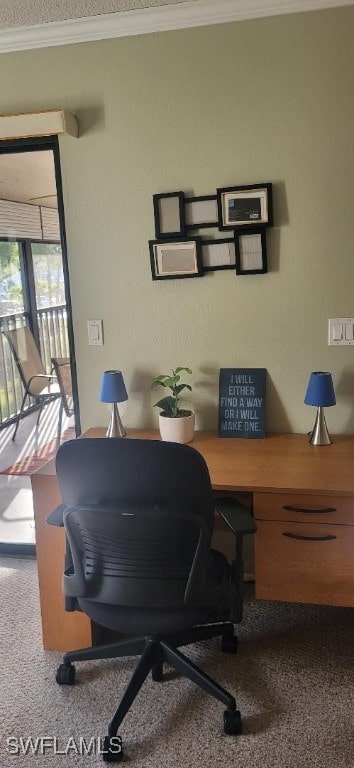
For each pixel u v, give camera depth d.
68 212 2.48
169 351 2.51
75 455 1.55
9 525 3.00
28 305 2.66
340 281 2.29
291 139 2.22
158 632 1.68
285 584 1.96
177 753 1.69
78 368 2.62
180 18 2.21
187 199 2.35
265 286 2.36
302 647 2.14
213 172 2.31
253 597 2.48
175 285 2.44
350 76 2.13
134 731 1.77
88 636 2.13
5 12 2.17
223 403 2.46
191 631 2.01
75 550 1.68
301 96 2.18
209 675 1.99
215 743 1.72
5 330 2.73
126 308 2.51
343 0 2.07
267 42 2.17
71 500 1.64
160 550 1.62
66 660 1.98
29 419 2.81
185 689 1.94
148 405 2.58
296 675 1.98
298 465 2.07
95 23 2.26
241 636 2.21
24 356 2.75
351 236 2.24
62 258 2.55
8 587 2.61
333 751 1.67
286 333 2.38
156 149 2.35
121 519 1.58
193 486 1.54
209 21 2.20
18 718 1.85
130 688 1.79
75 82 2.36
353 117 2.16
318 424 2.27
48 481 2.03
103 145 2.39
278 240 2.31
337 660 2.06
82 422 2.68
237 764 1.64
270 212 2.27
